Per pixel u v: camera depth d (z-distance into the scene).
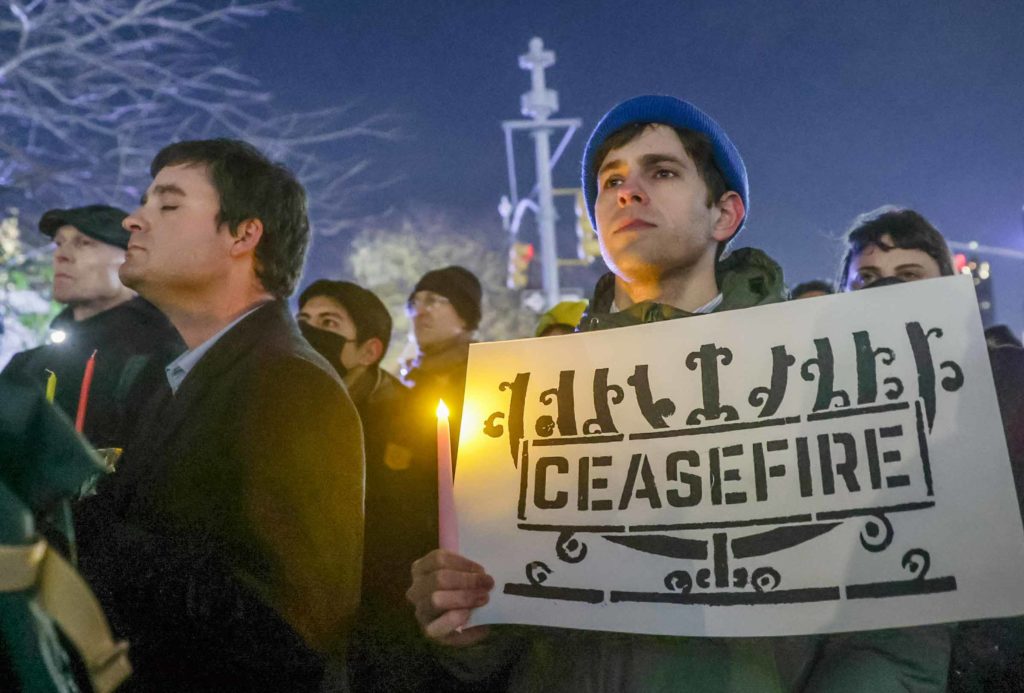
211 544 1.97
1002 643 2.07
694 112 2.09
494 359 2.00
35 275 10.99
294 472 2.00
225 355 2.19
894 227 2.97
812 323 1.82
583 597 1.80
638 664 1.80
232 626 1.89
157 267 2.30
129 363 3.05
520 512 1.89
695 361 1.87
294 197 2.49
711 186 2.10
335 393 2.16
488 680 2.07
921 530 1.66
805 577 1.69
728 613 1.71
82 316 3.59
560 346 1.97
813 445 1.75
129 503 2.12
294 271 2.49
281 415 2.05
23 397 1.37
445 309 4.53
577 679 1.85
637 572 1.78
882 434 1.72
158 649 1.92
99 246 3.53
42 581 1.23
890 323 1.78
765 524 1.74
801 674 1.80
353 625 2.13
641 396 1.88
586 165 2.24
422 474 3.29
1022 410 2.16
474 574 1.81
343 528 2.03
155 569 1.91
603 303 2.29
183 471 2.06
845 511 1.71
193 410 2.14
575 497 1.86
